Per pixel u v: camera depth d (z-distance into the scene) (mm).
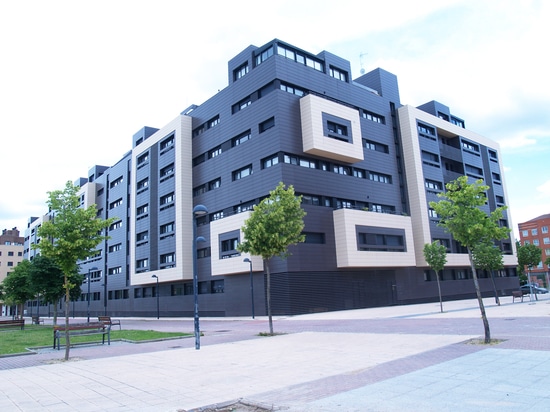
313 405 6656
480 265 34969
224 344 16297
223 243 40875
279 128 37844
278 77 39125
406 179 50906
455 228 13766
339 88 45031
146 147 57875
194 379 9367
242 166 41750
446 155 57594
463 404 6172
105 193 71312
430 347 11961
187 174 49469
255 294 38156
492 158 68375
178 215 48406
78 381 9875
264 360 11617
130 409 7098
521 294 35000
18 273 44625
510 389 6824
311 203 39250
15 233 133000
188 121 50906
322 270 38000
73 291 39125
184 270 46969
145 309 56469
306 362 10906
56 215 15477
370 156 46625
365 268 42188
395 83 53875
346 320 25656
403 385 7559
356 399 6840
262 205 20562
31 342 20484
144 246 55656
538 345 10906
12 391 9086
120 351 15617
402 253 43938
